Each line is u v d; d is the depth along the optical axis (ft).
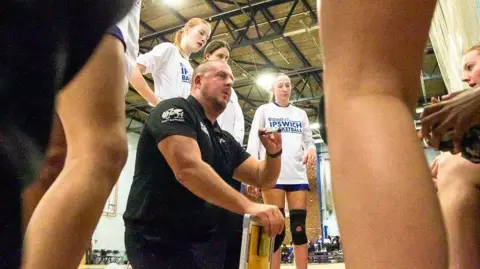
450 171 3.07
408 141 1.14
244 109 30.40
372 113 1.18
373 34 1.23
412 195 1.06
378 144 1.13
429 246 1.01
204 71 4.41
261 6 17.99
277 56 23.04
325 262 22.57
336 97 1.26
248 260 3.33
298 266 7.23
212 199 3.51
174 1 17.60
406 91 1.26
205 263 3.58
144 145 3.86
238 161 4.66
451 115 2.06
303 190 7.54
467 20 4.39
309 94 28.40
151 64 6.33
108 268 7.55
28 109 0.89
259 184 4.53
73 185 1.74
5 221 0.84
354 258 1.06
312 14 18.83
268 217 3.58
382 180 1.08
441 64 7.16
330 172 1.23
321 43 1.38
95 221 1.77
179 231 3.63
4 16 0.82
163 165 3.69
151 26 19.88
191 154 3.51
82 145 1.86
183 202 3.67
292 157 7.63
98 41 1.08
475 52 4.11
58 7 0.92
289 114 8.18
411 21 1.23
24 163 0.89
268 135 4.39
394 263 1.00
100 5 1.03
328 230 31.76
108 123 1.95
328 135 1.26
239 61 23.40
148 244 3.58
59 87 0.99
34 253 1.54
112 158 1.91
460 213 2.85
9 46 0.83
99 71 1.92
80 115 1.89
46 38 0.90
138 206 3.72
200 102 4.36
